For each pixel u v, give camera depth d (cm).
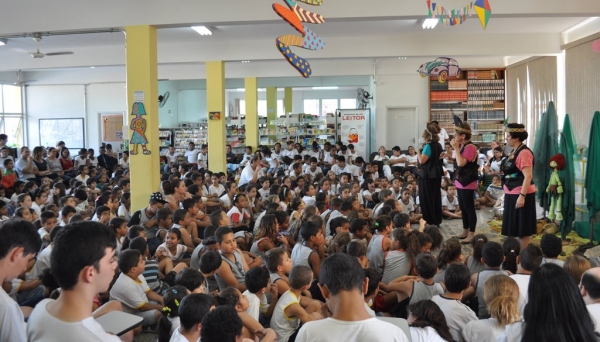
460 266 294
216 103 1047
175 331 243
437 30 948
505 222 532
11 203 681
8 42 1011
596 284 227
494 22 882
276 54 1016
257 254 463
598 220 626
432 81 1294
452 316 280
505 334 183
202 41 1027
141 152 697
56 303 146
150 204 561
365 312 159
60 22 699
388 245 428
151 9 682
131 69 690
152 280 399
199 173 811
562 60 987
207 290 374
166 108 1747
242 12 670
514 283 266
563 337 148
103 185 825
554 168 612
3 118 1550
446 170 1028
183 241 505
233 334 198
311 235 407
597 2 634
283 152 1322
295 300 308
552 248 360
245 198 623
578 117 902
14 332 169
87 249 140
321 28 921
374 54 999
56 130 1655
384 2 651
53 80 1577
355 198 591
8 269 170
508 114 1252
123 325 230
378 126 1342
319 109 2141
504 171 530
